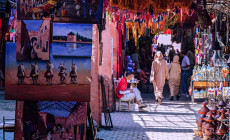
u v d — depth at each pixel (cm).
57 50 550
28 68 559
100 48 908
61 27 548
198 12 716
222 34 1049
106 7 809
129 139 768
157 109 1264
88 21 546
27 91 561
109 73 1138
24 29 555
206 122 765
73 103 574
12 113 1109
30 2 552
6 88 564
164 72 1397
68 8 547
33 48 555
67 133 575
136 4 738
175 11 805
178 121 1012
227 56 1236
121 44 1670
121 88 1193
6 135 779
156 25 947
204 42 1401
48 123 576
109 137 786
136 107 1316
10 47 560
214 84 1273
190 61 1786
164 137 795
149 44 2019
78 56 551
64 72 554
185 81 1681
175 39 1527
